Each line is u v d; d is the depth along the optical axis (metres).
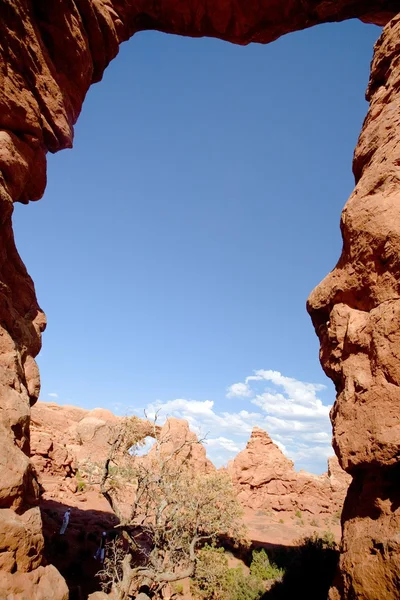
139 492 16.80
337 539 30.56
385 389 6.86
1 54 10.31
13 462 8.05
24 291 11.84
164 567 15.59
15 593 7.04
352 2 16.31
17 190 11.06
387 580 5.80
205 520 18.80
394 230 7.57
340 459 7.69
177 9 16.92
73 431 45.53
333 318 9.10
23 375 10.21
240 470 48.41
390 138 8.94
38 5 11.96
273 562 25.00
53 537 18.34
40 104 11.94
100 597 12.47
